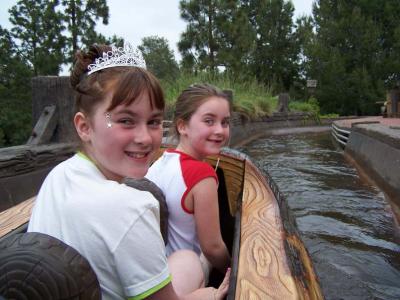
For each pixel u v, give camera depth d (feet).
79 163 3.69
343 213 16.93
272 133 57.06
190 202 5.78
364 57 91.40
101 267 3.35
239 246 4.81
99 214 3.33
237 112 45.62
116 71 3.64
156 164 6.46
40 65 72.64
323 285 10.56
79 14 71.41
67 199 3.44
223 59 66.59
